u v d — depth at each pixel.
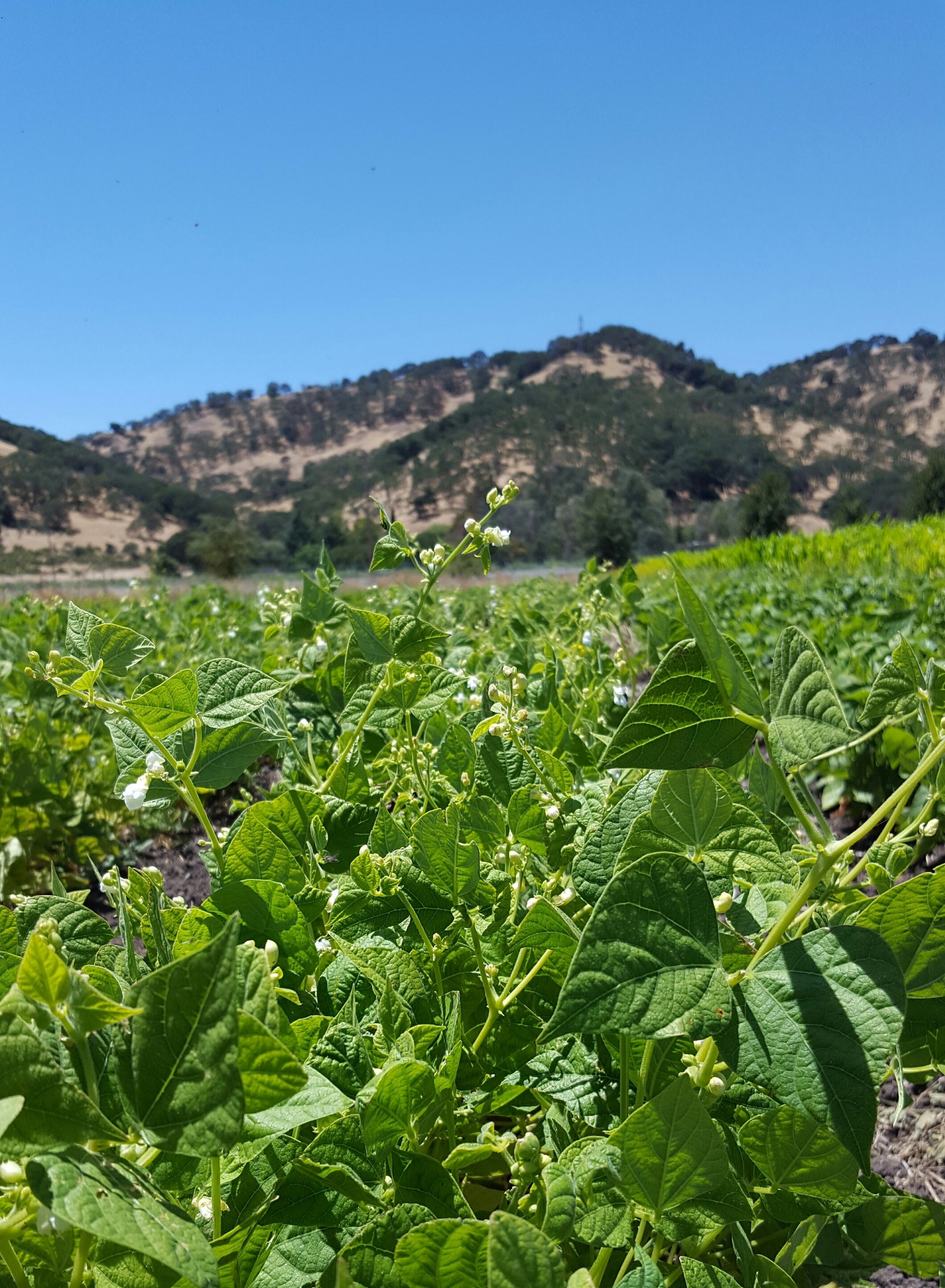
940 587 9.88
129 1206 0.71
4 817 4.28
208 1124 0.74
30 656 1.42
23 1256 0.94
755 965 0.99
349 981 1.47
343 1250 0.95
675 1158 0.96
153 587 15.64
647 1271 0.94
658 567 27.69
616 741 1.03
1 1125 0.62
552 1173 1.00
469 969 1.52
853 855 3.21
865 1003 0.92
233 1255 1.06
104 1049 0.88
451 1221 0.88
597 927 0.92
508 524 94.50
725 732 1.04
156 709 1.44
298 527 105.56
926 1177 2.47
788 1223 1.30
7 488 129.75
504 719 1.78
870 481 165.50
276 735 1.81
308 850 1.71
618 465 158.12
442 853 1.36
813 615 9.58
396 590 9.79
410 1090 1.06
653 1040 1.08
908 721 1.38
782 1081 0.91
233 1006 0.75
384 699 2.17
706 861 1.21
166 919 1.48
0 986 1.19
